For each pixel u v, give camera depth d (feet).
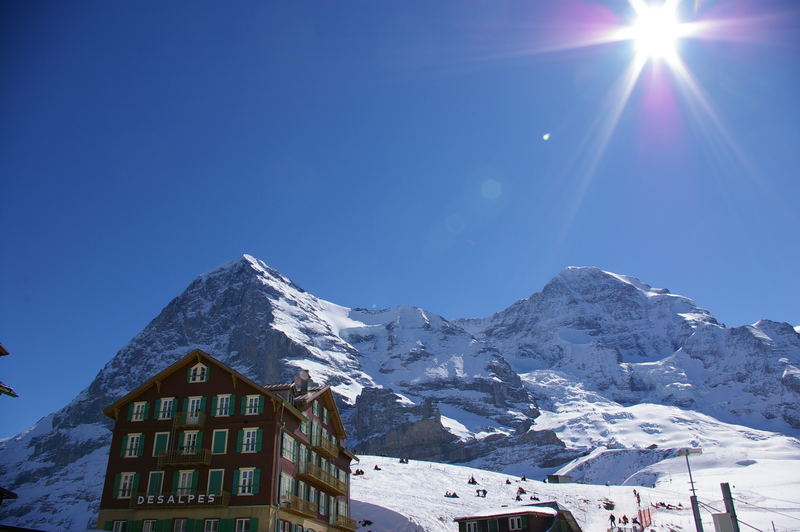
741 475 581.53
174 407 205.36
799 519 366.22
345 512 245.04
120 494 196.03
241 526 182.91
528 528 245.65
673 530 333.21
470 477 481.05
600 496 442.50
